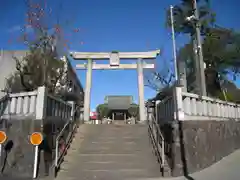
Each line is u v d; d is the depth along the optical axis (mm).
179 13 16141
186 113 8930
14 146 8328
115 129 13414
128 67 19719
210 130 9391
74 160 9234
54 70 15672
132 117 29391
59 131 10086
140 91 19016
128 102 31625
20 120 8578
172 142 8250
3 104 10070
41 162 7902
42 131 8164
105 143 11062
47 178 7637
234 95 18469
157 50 19562
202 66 12203
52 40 14945
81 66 20094
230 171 7695
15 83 16672
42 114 8469
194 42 14211
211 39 18141
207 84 18625
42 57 14914
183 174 7746
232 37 18250
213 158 9031
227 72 18812
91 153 9891
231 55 17969
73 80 25594
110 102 31766
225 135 10422
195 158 8234
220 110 11406
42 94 8695
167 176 7715
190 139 8344
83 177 7742
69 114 12844
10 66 20797
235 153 10148
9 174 7961
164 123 9859
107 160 9203
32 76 14727
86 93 18938
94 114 31141
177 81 15539
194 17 13266
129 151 10078
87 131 13141
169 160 8422
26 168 7836
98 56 19672
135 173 8055
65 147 10070
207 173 7711
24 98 9312
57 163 8320
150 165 8727
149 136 11867
